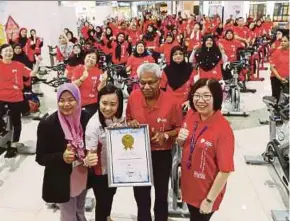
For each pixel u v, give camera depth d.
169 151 2.34
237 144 4.73
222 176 1.80
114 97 2.06
